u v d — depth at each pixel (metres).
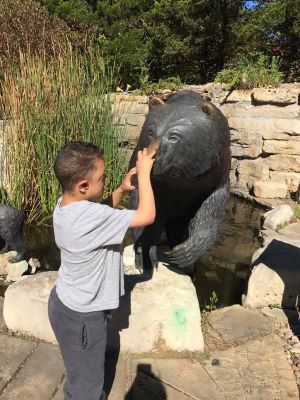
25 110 5.19
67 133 5.44
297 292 3.10
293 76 12.38
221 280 3.80
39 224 5.05
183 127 2.18
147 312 2.48
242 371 2.39
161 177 2.26
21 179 5.23
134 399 2.16
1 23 8.94
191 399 2.16
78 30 13.16
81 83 5.64
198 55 12.73
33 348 2.56
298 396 2.20
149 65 12.69
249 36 11.58
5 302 2.72
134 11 15.58
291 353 2.60
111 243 1.66
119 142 6.26
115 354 2.52
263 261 3.38
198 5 11.75
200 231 2.62
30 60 5.55
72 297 1.70
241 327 2.81
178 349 2.52
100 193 1.76
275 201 6.67
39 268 4.02
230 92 7.41
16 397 2.16
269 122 7.05
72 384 1.81
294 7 11.38
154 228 2.68
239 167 7.48
